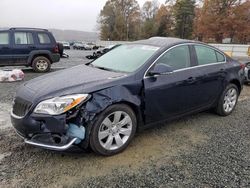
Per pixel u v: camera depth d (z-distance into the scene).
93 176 3.02
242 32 55.50
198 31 63.22
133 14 80.50
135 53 4.24
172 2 75.44
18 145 3.68
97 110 3.19
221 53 5.17
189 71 4.32
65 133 3.06
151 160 3.41
